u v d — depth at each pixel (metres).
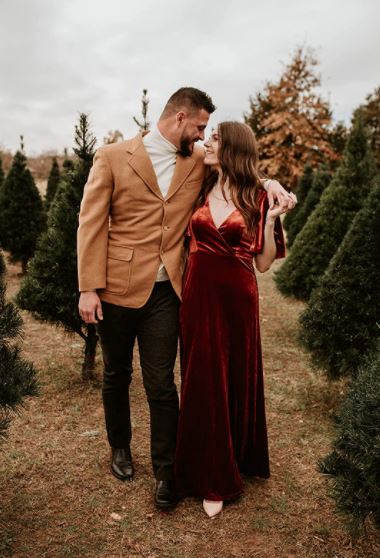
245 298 2.47
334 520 2.44
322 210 5.56
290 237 10.41
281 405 3.73
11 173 8.54
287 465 2.94
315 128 26.33
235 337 2.50
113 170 2.46
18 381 2.07
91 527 2.33
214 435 2.47
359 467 1.88
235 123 2.47
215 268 2.43
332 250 5.41
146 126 3.54
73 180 3.78
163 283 2.53
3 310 2.09
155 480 2.60
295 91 26.44
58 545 2.21
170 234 2.51
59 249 3.66
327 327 3.50
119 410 2.70
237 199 2.43
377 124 28.39
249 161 2.45
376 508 1.90
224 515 2.47
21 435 3.14
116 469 2.74
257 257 2.56
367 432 1.92
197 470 2.51
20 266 10.03
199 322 2.45
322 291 3.59
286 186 25.89
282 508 2.53
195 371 2.47
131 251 2.49
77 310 3.74
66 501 2.52
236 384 2.54
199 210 2.50
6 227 8.45
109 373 2.65
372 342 3.35
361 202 5.31
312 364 3.76
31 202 8.57
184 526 2.38
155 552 2.20
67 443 3.08
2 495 2.54
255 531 2.36
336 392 3.90
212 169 2.60
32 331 5.30
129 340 2.59
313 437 3.27
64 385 3.93
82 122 3.78
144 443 3.14
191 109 2.42
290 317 6.26
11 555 2.12
